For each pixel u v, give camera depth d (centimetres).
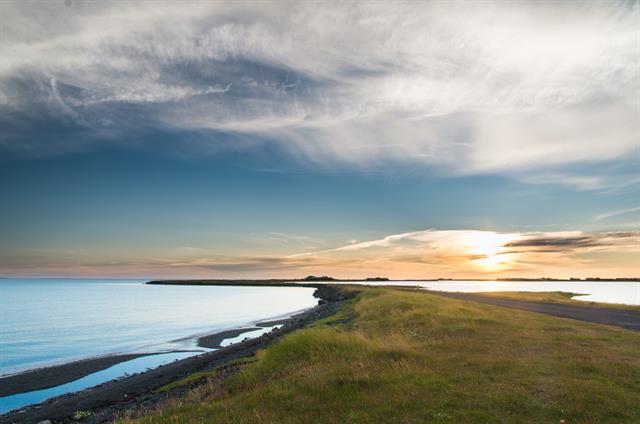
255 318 7156
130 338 4878
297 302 11956
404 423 949
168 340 4662
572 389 1155
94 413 1847
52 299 13975
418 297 4812
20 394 2502
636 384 1219
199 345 4266
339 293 10625
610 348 1786
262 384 1402
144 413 1499
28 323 6562
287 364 1623
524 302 5306
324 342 1811
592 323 2730
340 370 1420
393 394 1155
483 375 1317
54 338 4922
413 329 2514
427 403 1069
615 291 14825
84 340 4747
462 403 1058
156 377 2577
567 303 5228
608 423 929
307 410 1078
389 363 1512
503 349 1767
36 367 3266
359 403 1098
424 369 1409
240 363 2370
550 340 1994
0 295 16762
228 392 1417
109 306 10619
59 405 2080
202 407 1206
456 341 1977
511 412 995
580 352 1691
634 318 3209
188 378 2214
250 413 1085
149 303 11806
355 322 3238
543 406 1027
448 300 4672
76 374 3016
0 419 1912
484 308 3828
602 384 1208
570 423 927
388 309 3669
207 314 8175
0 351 4053
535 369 1391
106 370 3136
